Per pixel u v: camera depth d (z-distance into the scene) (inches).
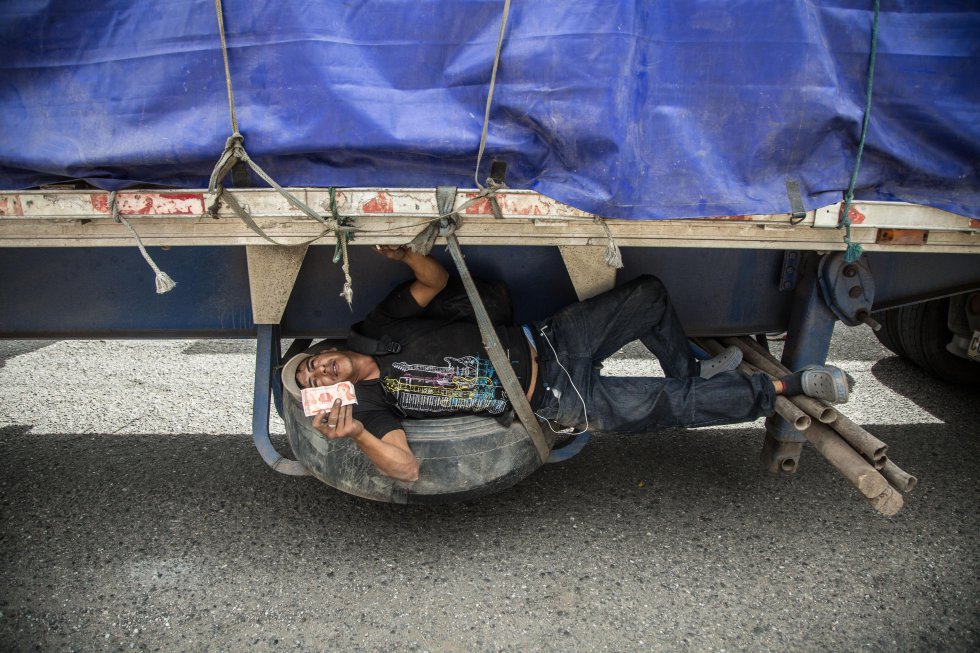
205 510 110.0
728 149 77.2
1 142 74.7
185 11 72.4
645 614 87.7
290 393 94.0
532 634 84.5
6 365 173.2
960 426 136.9
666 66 75.1
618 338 100.1
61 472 121.3
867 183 81.0
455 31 72.9
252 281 93.4
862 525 105.5
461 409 94.8
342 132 73.5
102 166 75.7
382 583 93.3
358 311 103.1
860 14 76.2
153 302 99.8
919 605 89.5
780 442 104.4
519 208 78.4
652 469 120.8
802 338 100.9
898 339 157.9
